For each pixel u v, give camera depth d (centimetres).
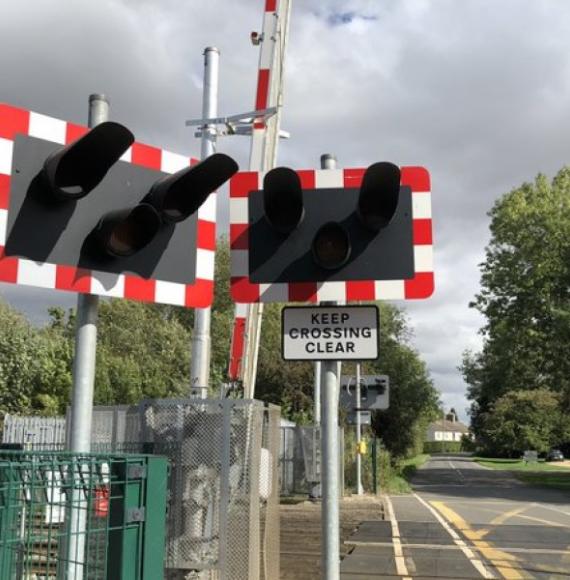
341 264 431
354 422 2203
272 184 423
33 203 411
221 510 575
